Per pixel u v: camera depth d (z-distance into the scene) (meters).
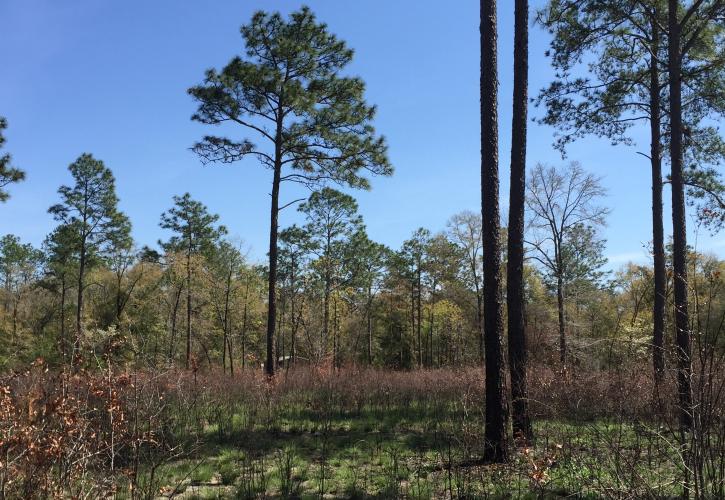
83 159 32.12
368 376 16.81
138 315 31.02
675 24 11.08
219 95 15.95
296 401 13.79
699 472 3.66
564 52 13.44
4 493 4.04
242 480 6.47
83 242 32.09
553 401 9.03
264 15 16.50
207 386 13.30
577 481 5.45
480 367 16.33
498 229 8.01
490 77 8.22
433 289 43.03
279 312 27.62
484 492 5.59
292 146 17.09
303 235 33.34
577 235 29.67
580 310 31.22
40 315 35.22
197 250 33.97
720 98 12.95
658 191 13.26
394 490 6.11
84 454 4.69
